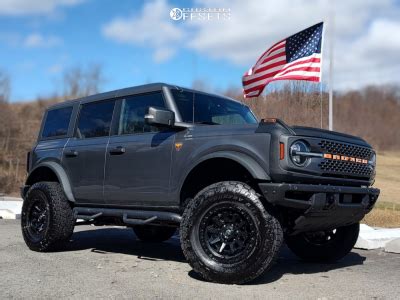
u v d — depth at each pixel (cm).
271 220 486
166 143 573
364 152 571
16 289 485
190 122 586
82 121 704
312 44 923
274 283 514
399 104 7669
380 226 1148
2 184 2848
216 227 512
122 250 738
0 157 3603
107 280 523
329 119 903
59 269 580
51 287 492
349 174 545
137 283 510
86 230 988
